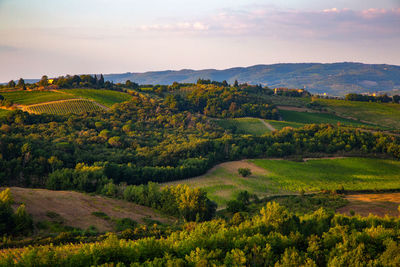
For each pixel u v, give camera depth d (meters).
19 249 28.09
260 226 31.30
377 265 22.95
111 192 55.34
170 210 50.56
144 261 23.94
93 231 36.12
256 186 72.56
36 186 60.75
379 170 85.31
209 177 78.88
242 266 22.19
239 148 99.38
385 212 46.81
